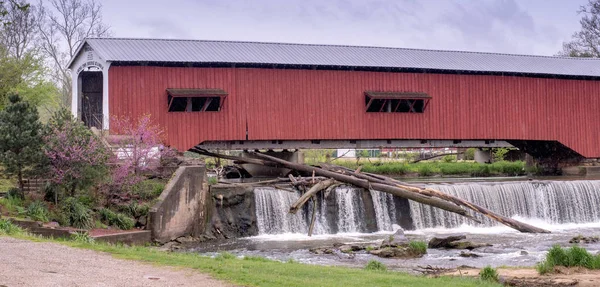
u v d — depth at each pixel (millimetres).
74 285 13562
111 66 36531
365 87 41938
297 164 38156
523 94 45719
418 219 33562
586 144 47438
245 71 39312
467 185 35562
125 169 28781
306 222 32188
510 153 59188
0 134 26625
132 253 18344
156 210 27922
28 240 19953
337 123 41188
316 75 40812
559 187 36875
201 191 30703
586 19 77000
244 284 14484
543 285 18016
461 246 27141
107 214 27453
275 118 39844
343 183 33594
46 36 60125
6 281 13633
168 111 37594
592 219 37094
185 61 37250
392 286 15609
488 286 16828
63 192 28062
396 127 42625
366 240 29703
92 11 62219
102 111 39688
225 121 38781
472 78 44469
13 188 27562
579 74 46219
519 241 29141
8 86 41969
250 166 42500
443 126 43719
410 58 43906
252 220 31562
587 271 20078
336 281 15914
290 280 15312
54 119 28281
